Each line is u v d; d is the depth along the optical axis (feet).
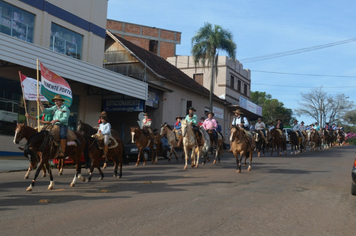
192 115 53.16
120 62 96.63
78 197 28.02
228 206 25.38
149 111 95.45
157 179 39.04
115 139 39.83
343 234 19.70
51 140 31.14
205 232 19.15
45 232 18.66
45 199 26.96
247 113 148.97
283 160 65.31
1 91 60.13
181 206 25.09
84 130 43.96
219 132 63.82
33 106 65.51
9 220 20.89
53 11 67.31
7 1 58.85
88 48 75.82
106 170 48.55
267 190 32.37
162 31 157.28
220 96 134.31
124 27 149.07
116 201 26.58
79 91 76.07
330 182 38.24
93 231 18.93
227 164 58.23
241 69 151.43
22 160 55.47
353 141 156.46
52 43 67.67
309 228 20.63
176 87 101.50
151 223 20.65
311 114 213.66
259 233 19.29
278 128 80.89
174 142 63.05
